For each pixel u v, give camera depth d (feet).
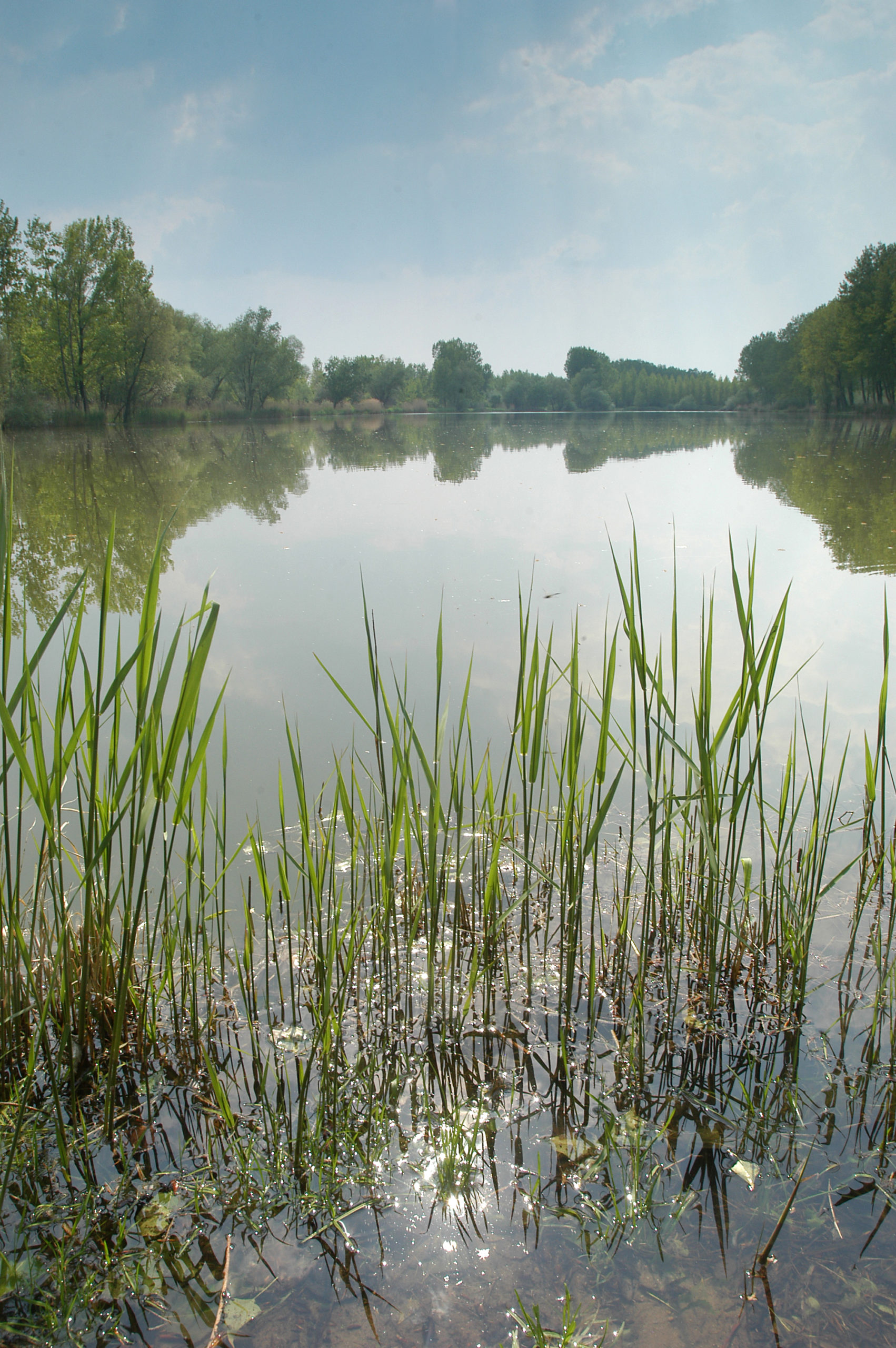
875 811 10.34
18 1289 4.87
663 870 7.79
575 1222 5.30
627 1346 4.50
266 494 43.45
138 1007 7.05
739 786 7.41
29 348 100.78
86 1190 5.54
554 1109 6.30
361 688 15.08
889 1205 5.38
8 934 6.56
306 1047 6.91
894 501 35.45
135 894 9.06
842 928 8.44
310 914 7.62
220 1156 5.85
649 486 45.37
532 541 29.84
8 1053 6.49
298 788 6.87
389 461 65.41
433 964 7.00
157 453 66.74
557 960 8.13
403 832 9.59
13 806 10.84
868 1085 6.46
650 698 7.86
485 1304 4.78
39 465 54.13
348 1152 5.82
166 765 5.82
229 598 22.00
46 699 13.98
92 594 22.35
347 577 24.48
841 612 19.43
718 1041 7.02
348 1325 4.66
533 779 7.45
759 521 31.94
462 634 18.39
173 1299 4.84
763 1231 5.22
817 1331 4.56
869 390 132.16
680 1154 5.83
